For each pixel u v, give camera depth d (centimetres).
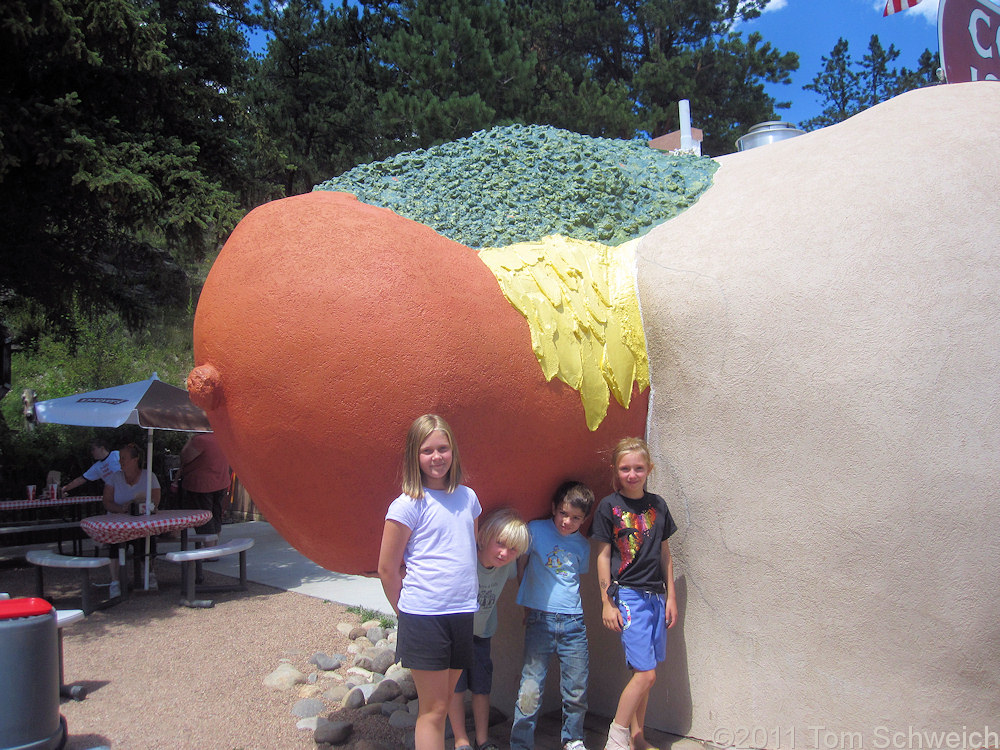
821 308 297
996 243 291
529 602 317
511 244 351
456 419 275
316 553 300
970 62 598
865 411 288
